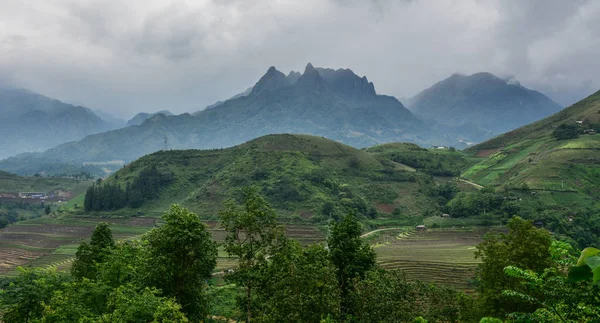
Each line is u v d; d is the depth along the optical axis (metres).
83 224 162.88
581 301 14.73
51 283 36.94
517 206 144.38
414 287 47.62
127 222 163.62
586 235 121.69
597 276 5.70
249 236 37.69
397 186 191.00
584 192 154.75
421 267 95.06
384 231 143.25
